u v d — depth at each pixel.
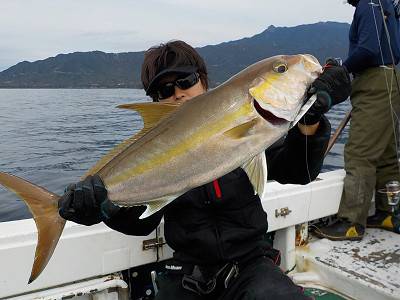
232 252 1.37
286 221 1.99
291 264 2.03
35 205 1.10
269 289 1.25
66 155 6.14
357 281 1.78
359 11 2.30
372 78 2.26
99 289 1.55
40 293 1.50
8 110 15.02
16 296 1.47
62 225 1.12
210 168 1.08
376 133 2.23
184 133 1.09
